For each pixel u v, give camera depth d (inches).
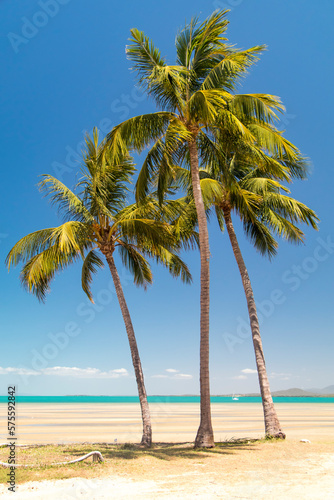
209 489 321.4
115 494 305.0
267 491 315.6
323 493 307.9
